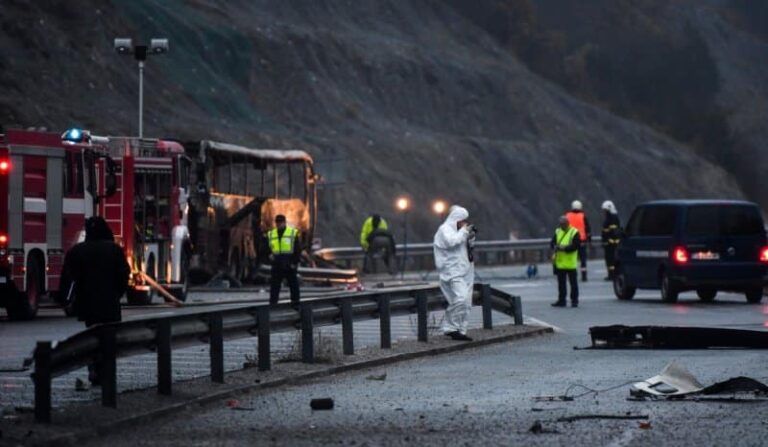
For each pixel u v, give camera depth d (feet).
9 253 242.58
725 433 105.19
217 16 639.76
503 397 132.87
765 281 294.66
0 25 490.90
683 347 190.19
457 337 195.72
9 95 461.37
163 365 127.85
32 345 194.59
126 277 141.08
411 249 469.57
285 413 122.11
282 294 323.57
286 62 646.74
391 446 100.48
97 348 118.73
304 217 443.32
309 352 161.68
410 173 625.00
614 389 138.10
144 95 529.86
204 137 518.78
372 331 217.77
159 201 298.15
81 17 532.73
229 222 375.04
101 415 114.42
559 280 285.84
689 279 292.61
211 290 345.92
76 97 493.36
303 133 605.73
